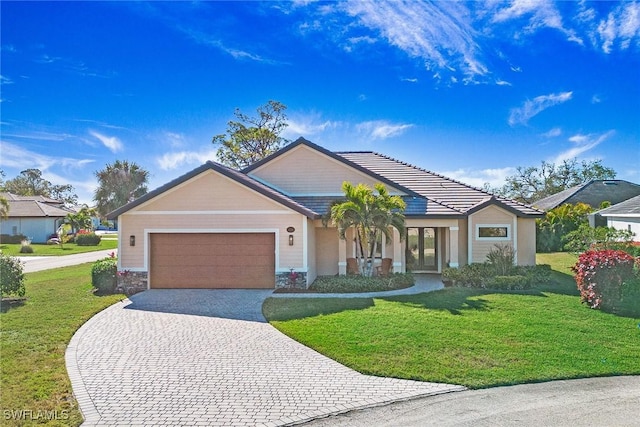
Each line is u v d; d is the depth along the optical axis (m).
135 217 16.83
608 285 12.09
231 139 45.41
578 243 24.44
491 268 17.36
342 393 6.91
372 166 24.39
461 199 20.70
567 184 66.44
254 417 6.12
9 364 8.30
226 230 16.70
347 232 19.61
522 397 6.68
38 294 15.78
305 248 16.52
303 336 9.97
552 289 15.53
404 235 17.14
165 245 16.91
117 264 16.77
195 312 12.73
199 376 7.69
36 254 36.03
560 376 7.44
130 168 71.12
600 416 6.03
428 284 17.52
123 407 6.44
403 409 6.33
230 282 16.73
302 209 16.33
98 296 15.44
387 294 15.11
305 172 21.02
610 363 8.00
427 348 8.88
